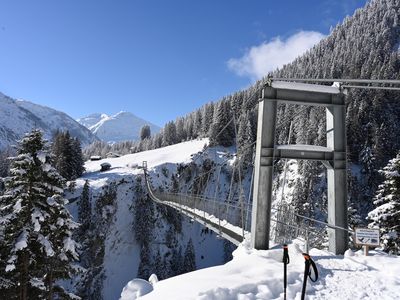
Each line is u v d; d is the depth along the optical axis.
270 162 12.45
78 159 85.69
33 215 15.93
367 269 9.62
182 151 115.06
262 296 7.06
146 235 79.56
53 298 20.08
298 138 87.75
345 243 12.13
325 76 140.00
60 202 17.45
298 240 13.81
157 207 84.75
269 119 12.57
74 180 76.00
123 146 186.50
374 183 83.44
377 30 195.88
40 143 17.31
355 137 93.56
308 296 7.26
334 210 12.40
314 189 63.66
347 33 197.38
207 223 23.31
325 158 12.70
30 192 16.44
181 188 99.38
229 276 8.22
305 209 44.47
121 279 74.25
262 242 12.17
